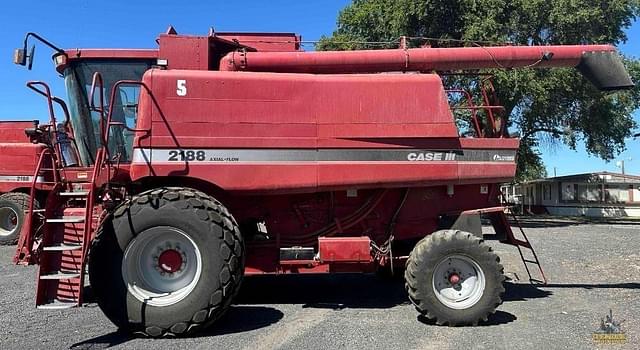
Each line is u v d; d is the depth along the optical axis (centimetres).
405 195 739
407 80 702
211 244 604
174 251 619
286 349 552
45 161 768
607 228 2347
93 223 662
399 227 746
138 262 614
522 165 3036
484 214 778
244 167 666
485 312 636
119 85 731
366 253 689
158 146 655
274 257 726
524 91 2331
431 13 2509
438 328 633
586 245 1519
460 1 2475
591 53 804
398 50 780
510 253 1311
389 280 924
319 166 678
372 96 694
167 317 590
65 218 614
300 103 681
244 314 701
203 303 596
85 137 800
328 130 683
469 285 650
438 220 748
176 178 673
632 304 752
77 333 618
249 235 758
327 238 700
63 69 807
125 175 691
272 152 672
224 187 662
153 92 659
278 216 736
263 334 607
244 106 671
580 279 955
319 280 950
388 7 2662
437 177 697
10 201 1508
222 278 600
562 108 2778
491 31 2434
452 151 701
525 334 604
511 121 2823
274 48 826
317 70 764
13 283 947
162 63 705
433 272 641
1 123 1609
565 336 595
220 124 665
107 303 596
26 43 685
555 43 2617
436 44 2508
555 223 2817
